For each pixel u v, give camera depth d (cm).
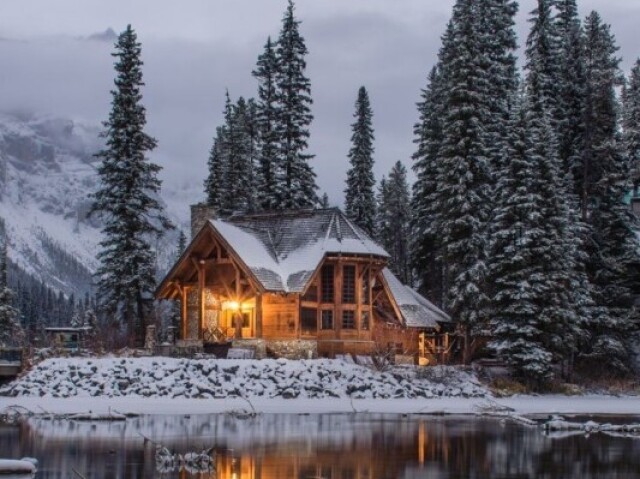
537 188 5966
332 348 5803
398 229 9412
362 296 5947
